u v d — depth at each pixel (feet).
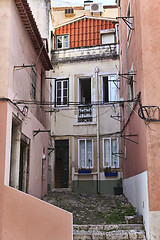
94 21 66.08
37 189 41.14
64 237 25.55
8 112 27.40
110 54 61.00
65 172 60.18
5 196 25.64
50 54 63.00
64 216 25.99
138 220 31.24
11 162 31.48
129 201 43.80
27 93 35.60
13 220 25.35
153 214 27.68
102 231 30.12
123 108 51.26
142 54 30.50
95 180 57.41
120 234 28.96
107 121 59.11
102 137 58.80
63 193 53.93
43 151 46.39
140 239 28.58
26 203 25.70
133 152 38.88
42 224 25.46
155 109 29.35
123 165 53.57
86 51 62.49
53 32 65.82
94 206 41.55
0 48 28.09
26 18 32.65
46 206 25.81
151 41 30.71
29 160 36.50
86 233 29.48
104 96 61.57
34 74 40.14
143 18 31.19
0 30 28.40
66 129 60.64
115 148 57.88
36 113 41.29
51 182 59.21
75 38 65.67
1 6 28.78
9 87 27.89
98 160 57.82
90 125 59.72
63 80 62.69
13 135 32.07
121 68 54.75
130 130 41.68
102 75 60.75
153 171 28.45
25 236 25.16
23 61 33.78
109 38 63.87
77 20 66.64
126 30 44.75
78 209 39.22
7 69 27.73
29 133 36.73
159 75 30.01
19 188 33.88
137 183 35.42
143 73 30.12
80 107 60.90
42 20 59.98
